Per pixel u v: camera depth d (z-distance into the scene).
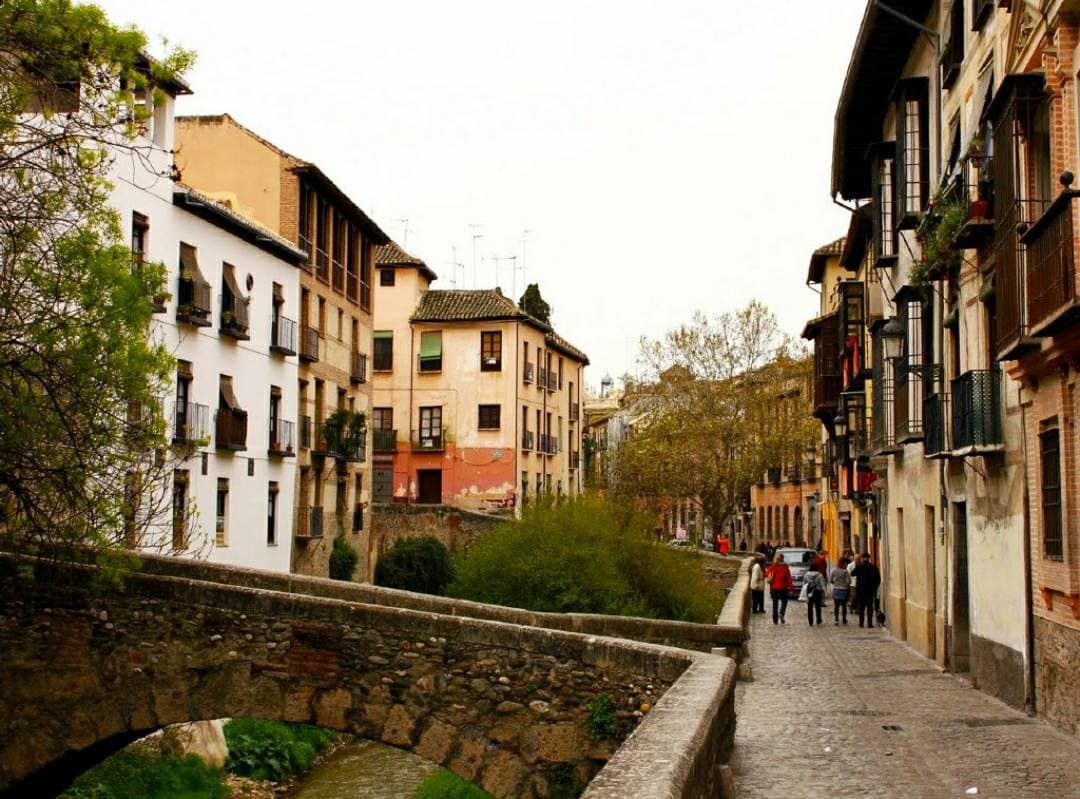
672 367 59.56
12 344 14.53
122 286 15.09
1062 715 14.19
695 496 62.06
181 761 22.25
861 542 42.06
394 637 14.59
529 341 70.62
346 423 45.66
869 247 35.12
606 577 26.45
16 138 14.94
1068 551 13.69
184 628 15.35
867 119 29.45
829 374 43.06
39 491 15.16
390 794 23.27
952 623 20.41
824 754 12.60
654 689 13.31
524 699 13.95
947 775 11.55
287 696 14.95
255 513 37.00
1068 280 11.90
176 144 42.06
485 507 67.50
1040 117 13.97
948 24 21.03
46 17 14.33
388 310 69.19
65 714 15.55
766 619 34.50
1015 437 16.28
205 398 33.44
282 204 41.47
